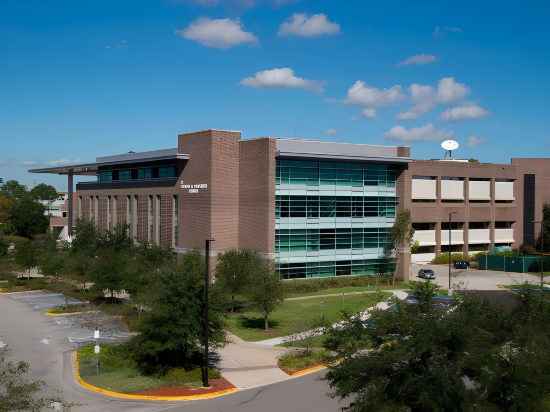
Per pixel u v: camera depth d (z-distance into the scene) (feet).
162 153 211.20
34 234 370.12
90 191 272.72
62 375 93.86
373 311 61.16
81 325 132.98
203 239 186.19
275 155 178.81
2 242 239.91
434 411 49.21
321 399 82.53
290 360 101.96
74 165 261.65
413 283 63.36
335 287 190.90
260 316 142.82
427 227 260.62
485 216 273.13
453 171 262.88
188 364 95.45
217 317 92.43
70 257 189.26
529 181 284.82
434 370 51.03
